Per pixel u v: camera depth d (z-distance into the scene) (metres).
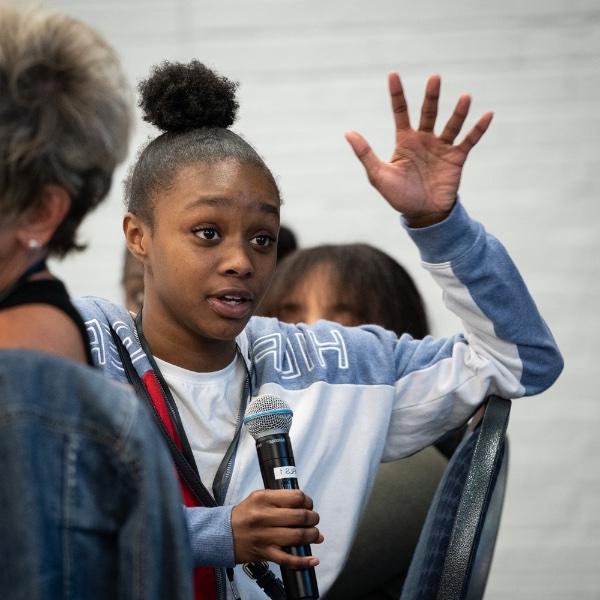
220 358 4.72
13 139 3.00
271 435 4.26
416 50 12.20
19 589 2.79
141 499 2.91
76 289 12.08
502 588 11.80
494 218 12.12
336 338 5.18
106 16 12.27
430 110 4.82
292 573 4.11
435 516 5.07
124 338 4.64
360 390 5.05
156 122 4.68
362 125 12.24
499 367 5.11
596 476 11.86
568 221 12.08
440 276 5.01
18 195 3.05
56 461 2.88
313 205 12.22
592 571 11.77
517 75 12.13
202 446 4.64
